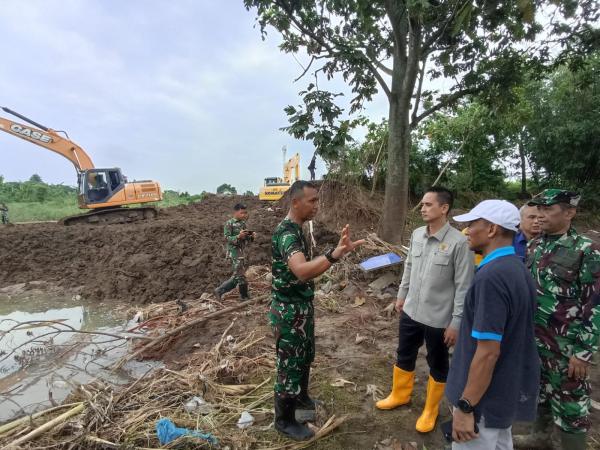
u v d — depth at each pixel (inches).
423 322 125.6
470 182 603.2
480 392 75.1
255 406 146.1
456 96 317.4
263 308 255.9
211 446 123.1
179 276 343.0
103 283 360.8
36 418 144.2
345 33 326.0
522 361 78.4
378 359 182.5
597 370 171.6
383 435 129.6
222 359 180.7
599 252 97.2
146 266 363.6
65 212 929.5
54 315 303.3
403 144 315.6
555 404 106.3
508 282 75.4
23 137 617.0
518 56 303.3
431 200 124.2
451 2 253.6
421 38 281.4
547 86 665.0
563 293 102.6
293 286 118.9
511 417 77.3
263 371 172.1
